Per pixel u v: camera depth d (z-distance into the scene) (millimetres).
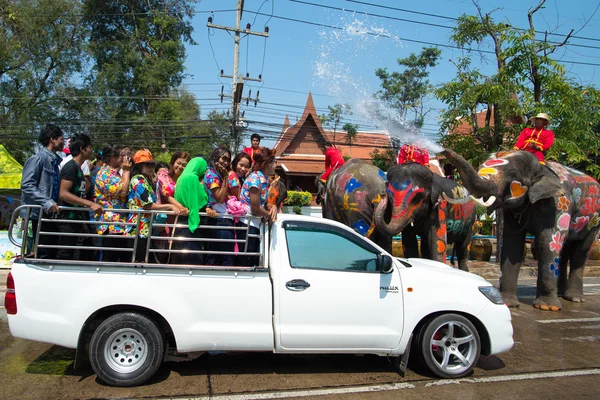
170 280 4738
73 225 5406
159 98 32531
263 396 4559
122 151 5586
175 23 34844
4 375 5000
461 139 14922
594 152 15234
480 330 5285
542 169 8156
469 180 7465
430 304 5074
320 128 30906
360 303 4957
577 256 9727
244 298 4816
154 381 4863
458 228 9062
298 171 30516
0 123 28812
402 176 7375
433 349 5156
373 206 7883
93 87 32062
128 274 4711
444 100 14781
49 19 29797
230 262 5238
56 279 4668
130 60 32750
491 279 12453
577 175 9164
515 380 5141
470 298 5164
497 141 14508
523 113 13742
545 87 13930
